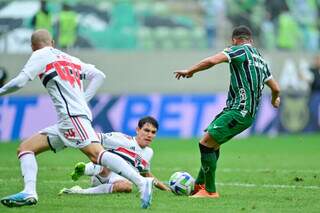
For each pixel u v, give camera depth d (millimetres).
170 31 84250
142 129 35188
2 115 70500
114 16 82438
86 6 81438
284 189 37750
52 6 79688
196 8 86625
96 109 73188
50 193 35062
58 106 30078
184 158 56656
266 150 64625
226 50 32750
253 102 33094
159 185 35719
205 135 33375
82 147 29766
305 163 53438
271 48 85500
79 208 29906
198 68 32000
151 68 81188
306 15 88250
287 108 80500
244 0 86500
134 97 74688
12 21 77438
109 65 80188
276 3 86750
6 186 37844
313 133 81500
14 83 29344
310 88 81750
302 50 85750
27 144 30344
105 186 34688
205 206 30969
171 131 75812
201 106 76688
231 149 65625
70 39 78625
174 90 81438
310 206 31453
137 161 35094
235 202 32406
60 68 30219
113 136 35094
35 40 30859
